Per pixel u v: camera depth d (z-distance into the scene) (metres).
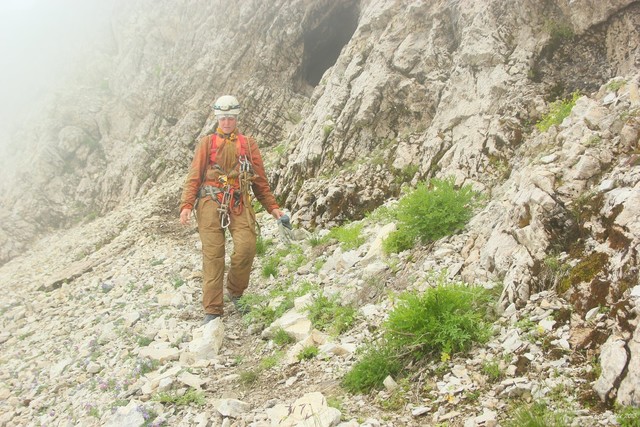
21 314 10.15
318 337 5.50
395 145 9.42
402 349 4.47
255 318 6.54
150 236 12.61
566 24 8.38
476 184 7.48
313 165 10.54
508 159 7.56
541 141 6.81
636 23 7.74
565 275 4.37
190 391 5.00
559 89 8.05
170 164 19.22
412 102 9.89
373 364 4.37
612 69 7.82
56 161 21.42
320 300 6.13
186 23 22.08
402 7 11.27
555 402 3.43
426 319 4.43
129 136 21.62
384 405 4.04
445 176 7.99
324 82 15.20
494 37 8.90
